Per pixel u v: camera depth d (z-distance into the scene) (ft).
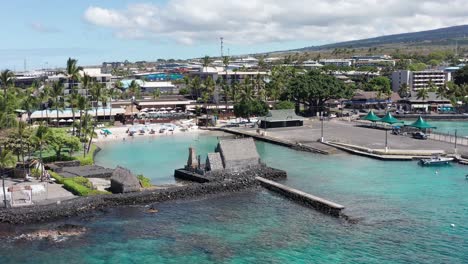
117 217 341.62
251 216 343.05
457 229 309.83
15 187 386.93
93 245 290.76
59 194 379.55
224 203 376.48
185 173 456.45
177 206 368.48
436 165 493.36
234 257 273.13
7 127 508.12
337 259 269.03
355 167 492.95
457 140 623.36
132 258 272.92
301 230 313.12
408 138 643.45
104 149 620.08
